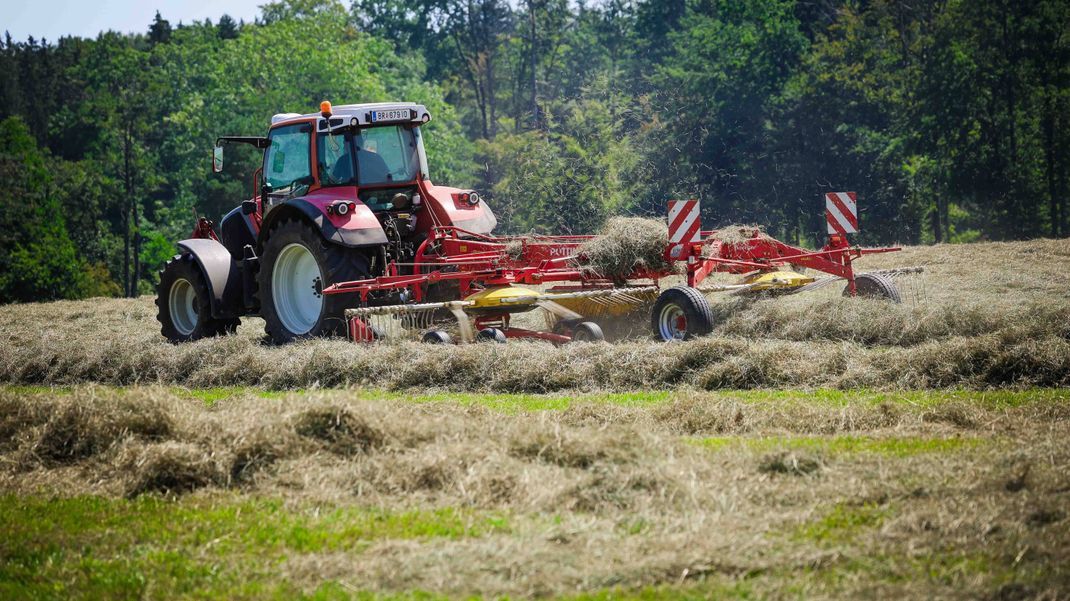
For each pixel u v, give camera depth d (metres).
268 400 15.27
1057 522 9.96
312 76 116.06
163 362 24.89
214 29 142.38
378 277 25.58
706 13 131.75
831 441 14.30
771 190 98.56
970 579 8.74
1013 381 18.47
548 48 150.25
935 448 13.44
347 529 10.92
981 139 97.44
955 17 97.19
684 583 9.03
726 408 16.06
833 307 24.88
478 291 24.98
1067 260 39.97
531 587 9.05
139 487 12.98
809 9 117.94
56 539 11.17
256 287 29.59
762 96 100.56
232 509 11.98
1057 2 95.12
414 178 28.89
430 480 12.41
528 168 101.12
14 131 122.44
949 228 110.56
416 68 139.12
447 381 21.02
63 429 14.79
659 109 105.69
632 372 20.45
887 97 98.12
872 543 9.73
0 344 28.78
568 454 12.80
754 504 11.20
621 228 26.08
